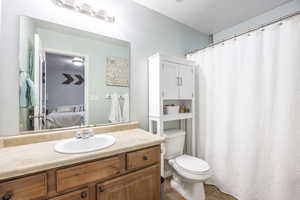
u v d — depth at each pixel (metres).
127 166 1.00
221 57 1.76
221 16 1.98
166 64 1.73
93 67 1.41
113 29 1.52
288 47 1.22
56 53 1.23
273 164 1.30
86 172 0.84
